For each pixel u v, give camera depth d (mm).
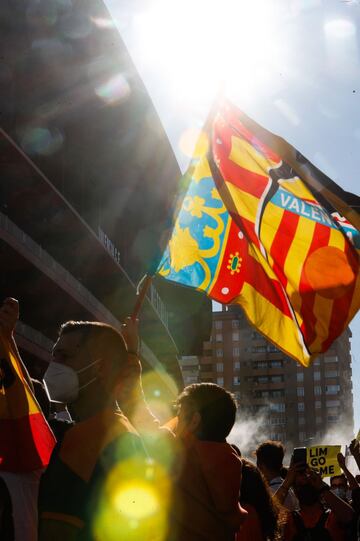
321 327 5926
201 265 6117
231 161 6062
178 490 4109
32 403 4008
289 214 6000
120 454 3111
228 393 4629
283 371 175625
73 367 3412
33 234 46344
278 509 5449
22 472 3896
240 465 4434
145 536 3250
